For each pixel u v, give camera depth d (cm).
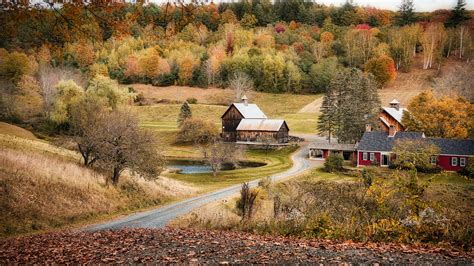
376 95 10550
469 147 7025
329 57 18725
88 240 1702
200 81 17000
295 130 11975
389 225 1631
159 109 13850
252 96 15938
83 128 4534
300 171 6956
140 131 4375
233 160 7181
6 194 2880
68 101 8131
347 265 1132
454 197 4400
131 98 8750
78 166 4172
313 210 2577
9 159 3434
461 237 1498
